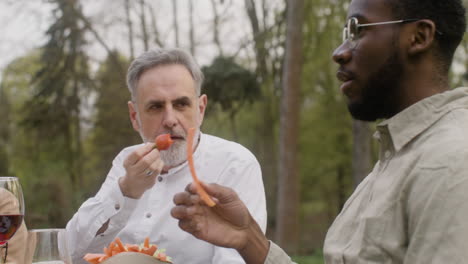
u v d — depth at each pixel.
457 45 1.31
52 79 13.58
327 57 13.87
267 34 11.70
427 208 1.14
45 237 1.68
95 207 2.29
